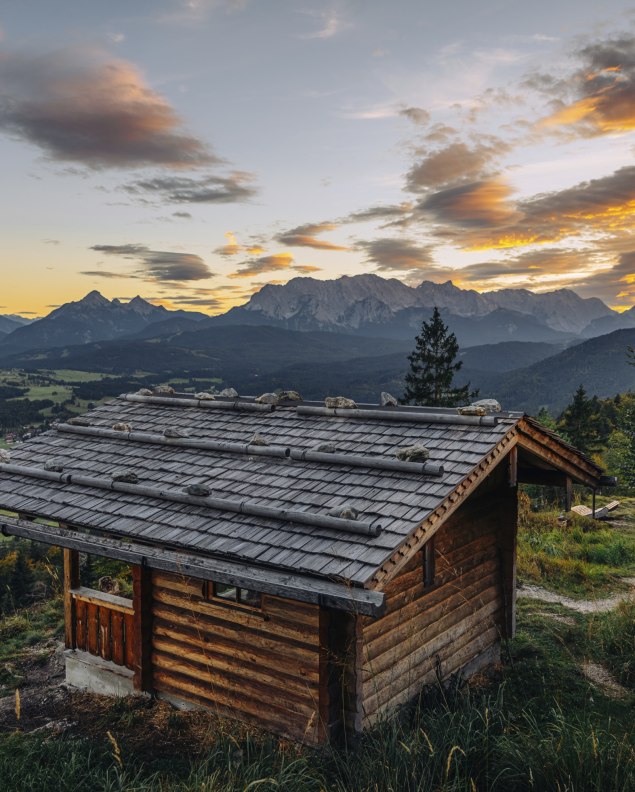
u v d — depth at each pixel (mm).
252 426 9914
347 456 7801
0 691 9391
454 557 8594
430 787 4965
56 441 11148
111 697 8695
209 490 7805
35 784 5914
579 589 13352
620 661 9023
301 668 6859
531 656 9586
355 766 5680
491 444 7355
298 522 6703
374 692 6824
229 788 5211
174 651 8086
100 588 12172
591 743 5211
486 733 5699
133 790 5555
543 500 24078
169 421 10945
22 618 12648
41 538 8297
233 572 6328
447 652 8320
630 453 27500
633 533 18812
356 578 5473
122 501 8273
